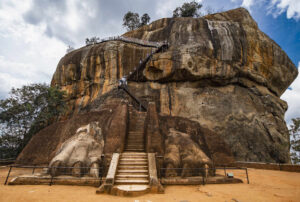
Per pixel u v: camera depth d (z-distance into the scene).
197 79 23.58
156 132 8.98
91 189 6.86
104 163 8.15
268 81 26.61
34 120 19.89
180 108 22.56
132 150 9.61
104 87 25.81
